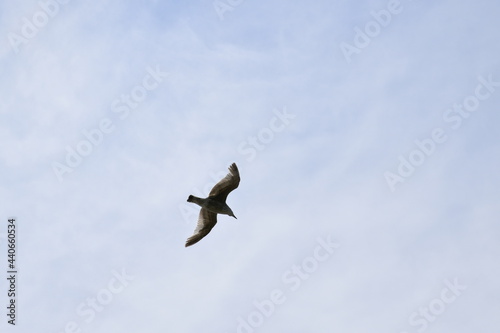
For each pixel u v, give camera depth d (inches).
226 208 1272.1
